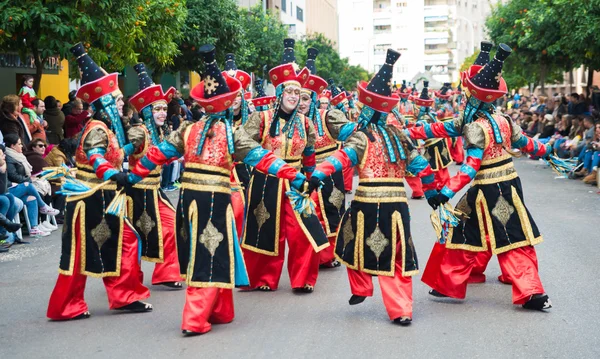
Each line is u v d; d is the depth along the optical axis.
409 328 6.37
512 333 6.19
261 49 30.05
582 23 18.17
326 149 9.57
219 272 6.21
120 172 6.47
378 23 116.94
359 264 6.52
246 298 7.54
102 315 6.93
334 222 8.77
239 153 6.27
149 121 7.71
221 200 6.27
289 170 6.18
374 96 6.36
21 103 13.08
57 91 20.44
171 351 5.84
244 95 8.96
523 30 24.34
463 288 7.11
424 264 8.87
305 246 7.68
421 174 6.60
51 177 6.76
